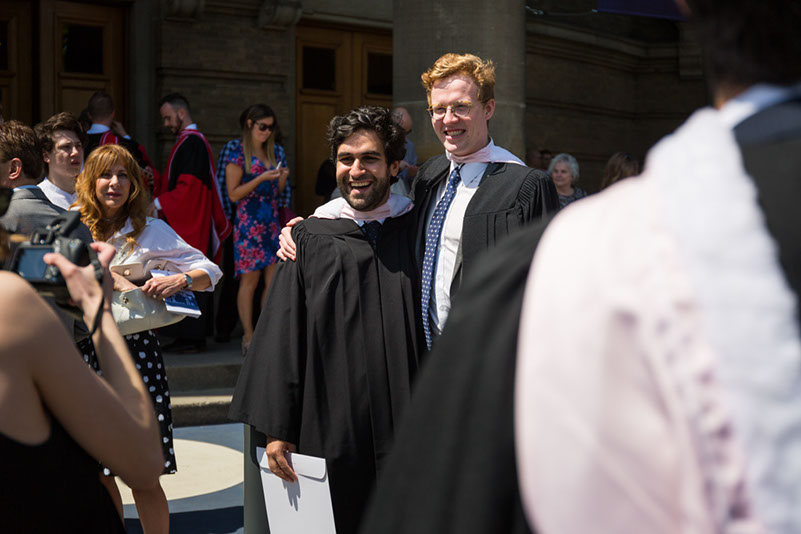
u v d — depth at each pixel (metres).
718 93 0.75
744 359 0.60
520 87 5.93
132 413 1.35
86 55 7.48
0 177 2.71
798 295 0.61
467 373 0.74
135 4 7.50
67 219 1.46
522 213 2.61
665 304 0.62
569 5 10.75
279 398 2.65
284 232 2.81
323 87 8.59
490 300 0.75
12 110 7.25
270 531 2.74
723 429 0.60
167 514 3.28
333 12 8.38
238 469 4.76
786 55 0.69
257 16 7.91
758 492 0.58
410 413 0.77
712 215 0.63
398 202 2.80
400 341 2.63
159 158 7.62
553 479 0.64
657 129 12.02
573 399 0.64
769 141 0.67
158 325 3.22
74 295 1.38
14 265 1.37
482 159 2.72
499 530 0.70
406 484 0.75
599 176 11.55
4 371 1.21
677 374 0.61
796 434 0.58
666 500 0.62
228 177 6.26
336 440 2.59
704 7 0.72
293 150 8.23
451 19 5.77
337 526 2.62
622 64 11.66
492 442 0.71
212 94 7.73
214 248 6.42
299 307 2.71
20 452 1.23
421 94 5.88
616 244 0.66
